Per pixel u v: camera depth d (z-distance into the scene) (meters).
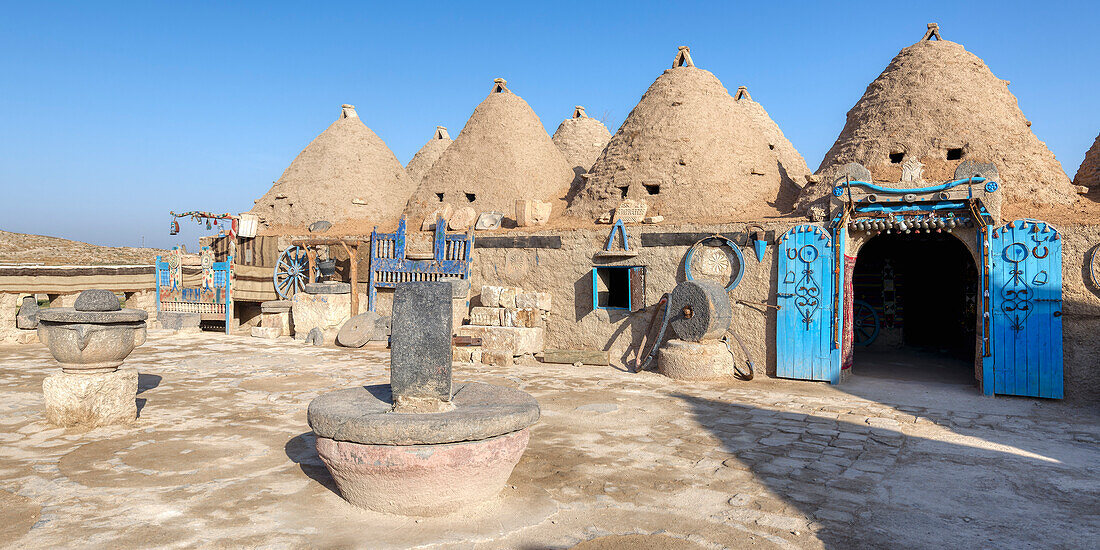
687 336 11.03
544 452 6.43
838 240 10.57
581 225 14.81
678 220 14.12
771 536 4.43
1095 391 8.93
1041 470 5.99
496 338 12.93
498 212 16.34
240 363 11.98
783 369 10.91
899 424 7.75
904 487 5.47
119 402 7.33
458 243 14.83
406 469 4.39
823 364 10.57
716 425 7.64
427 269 15.11
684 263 12.01
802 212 12.40
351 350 13.98
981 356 9.80
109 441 6.62
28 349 14.02
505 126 18.27
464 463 4.49
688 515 4.79
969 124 11.85
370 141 21.80
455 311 14.19
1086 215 9.80
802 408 8.62
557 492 5.26
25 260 35.16
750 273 11.42
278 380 10.21
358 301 16.03
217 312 17.38
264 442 6.63
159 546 4.12
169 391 9.27
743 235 11.48
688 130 15.05
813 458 6.30
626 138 15.77
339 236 17.14
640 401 9.00
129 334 7.43
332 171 20.75
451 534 4.34
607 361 12.23
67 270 16.06
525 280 13.96
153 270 18.48
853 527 4.60
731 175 14.72
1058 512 4.93
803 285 10.83
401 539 4.25
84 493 5.09
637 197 14.77
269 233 19.92
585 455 6.33
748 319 11.42
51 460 5.95
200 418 7.67
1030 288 9.27
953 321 15.78
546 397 9.25
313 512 4.71
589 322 13.07
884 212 10.45
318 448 4.74
